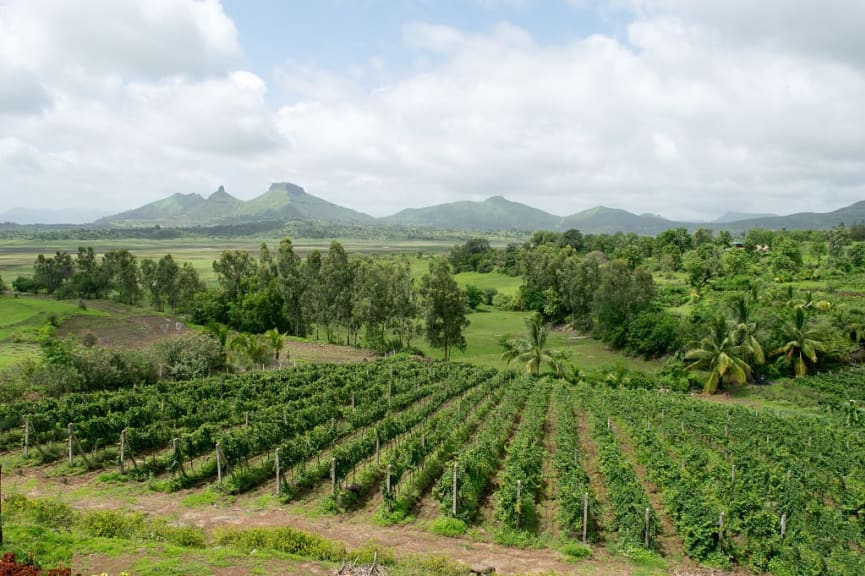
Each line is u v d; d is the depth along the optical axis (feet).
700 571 72.79
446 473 90.63
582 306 349.41
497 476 106.01
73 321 274.77
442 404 170.71
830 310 259.19
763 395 214.48
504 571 68.13
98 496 87.66
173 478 97.14
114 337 255.29
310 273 315.37
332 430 119.34
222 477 99.04
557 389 201.16
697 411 165.17
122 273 382.22
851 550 79.05
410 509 89.81
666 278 428.97
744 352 225.35
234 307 332.80
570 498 83.66
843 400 198.08
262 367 217.97
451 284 267.39
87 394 137.08
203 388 153.28
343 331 359.05
